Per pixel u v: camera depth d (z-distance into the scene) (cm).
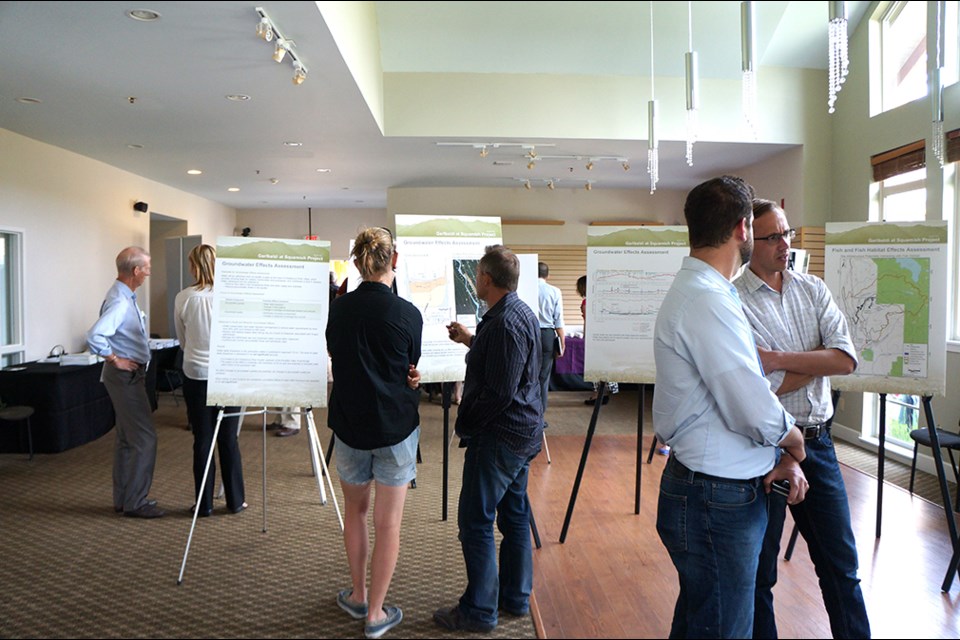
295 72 416
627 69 618
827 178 652
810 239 641
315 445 408
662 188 958
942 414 506
